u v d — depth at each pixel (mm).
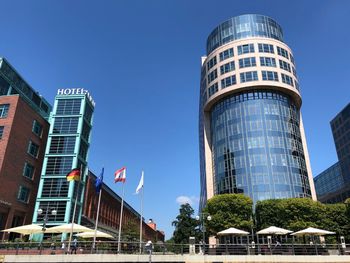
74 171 35375
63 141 55438
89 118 62031
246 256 28547
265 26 77312
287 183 61844
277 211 47875
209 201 51531
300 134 71625
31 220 48375
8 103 44906
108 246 35000
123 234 72562
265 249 31312
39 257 25625
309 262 28547
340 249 31094
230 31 78062
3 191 40500
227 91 71375
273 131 66500
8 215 41688
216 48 78562
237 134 67938
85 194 59562
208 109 78938
